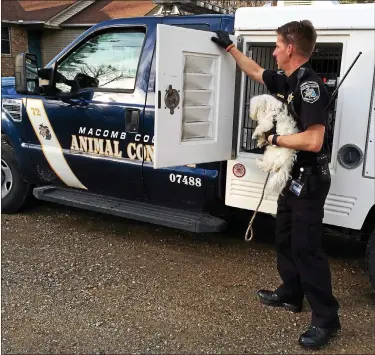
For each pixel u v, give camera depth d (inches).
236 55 133.0
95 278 148.5
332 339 118.7
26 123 189.8
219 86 137.9
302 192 112.2
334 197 134.1
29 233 184.7
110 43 169.5
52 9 754.2
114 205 170.9
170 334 119.3
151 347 113.8
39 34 773.9
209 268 157.5
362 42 124.9
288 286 128.6
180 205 164.2
